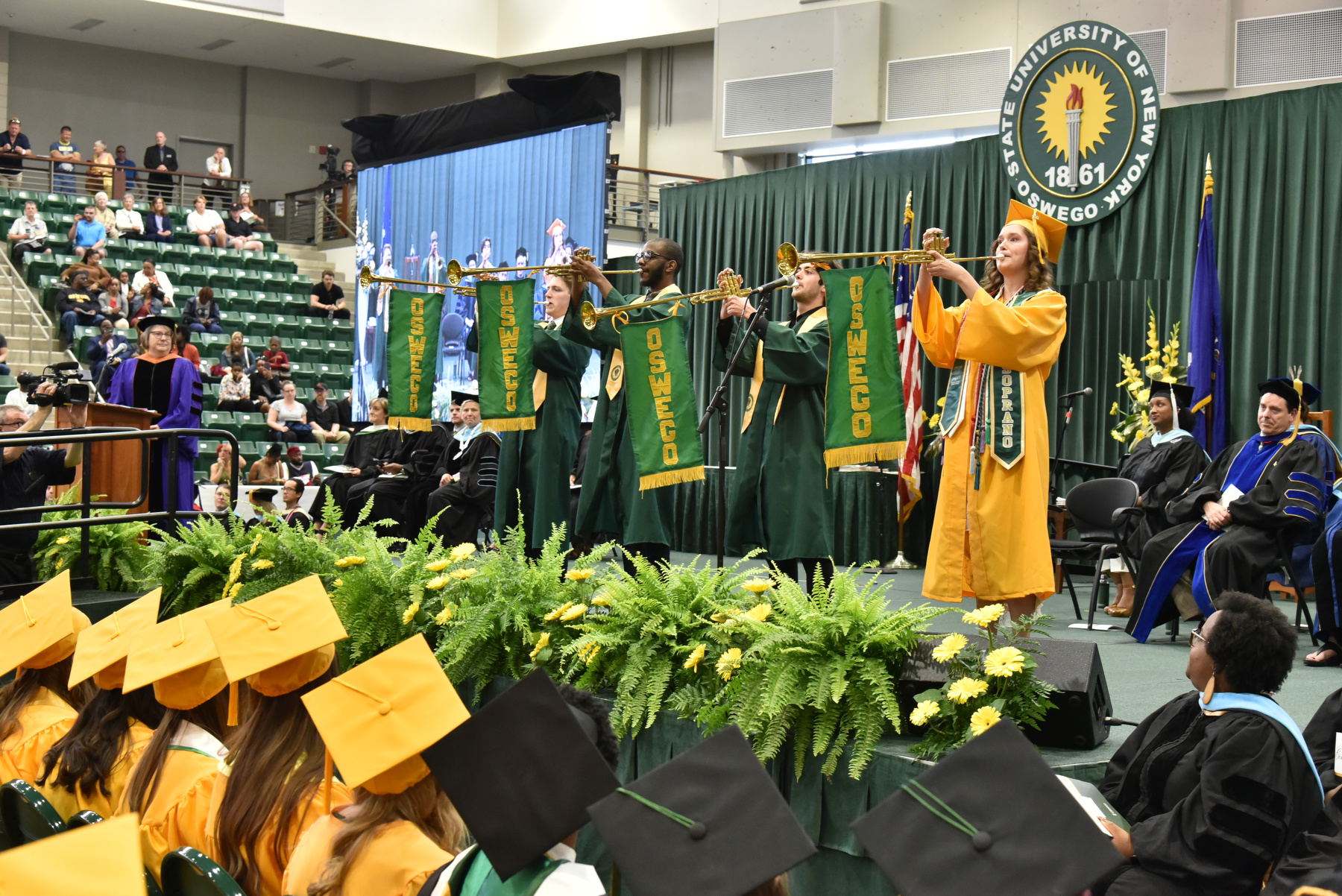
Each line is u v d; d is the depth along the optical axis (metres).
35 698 3.51
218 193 20.89
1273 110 9.29
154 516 5.88
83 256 17.03
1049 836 1.77
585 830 3.96
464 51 19.83
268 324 17.66
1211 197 9.03
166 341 8.27
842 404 4.48
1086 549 6.84
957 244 11.00
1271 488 5.85
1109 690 4.49
